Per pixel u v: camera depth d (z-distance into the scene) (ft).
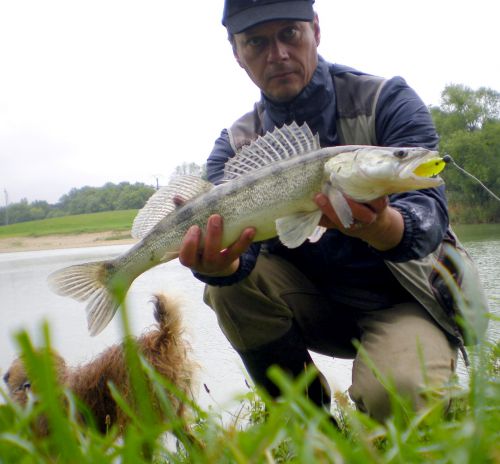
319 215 2.31
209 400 3.21
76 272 2.76
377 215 2.20
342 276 2.90
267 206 2.35
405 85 2.90
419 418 1.18
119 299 0.72
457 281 2.63
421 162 2.09
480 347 0.97
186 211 2.54
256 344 2.95
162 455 1.59
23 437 0.93
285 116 3.00
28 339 0.63
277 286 2.95
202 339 4.92
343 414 2.32
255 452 0.83
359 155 2.14
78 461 0.68
